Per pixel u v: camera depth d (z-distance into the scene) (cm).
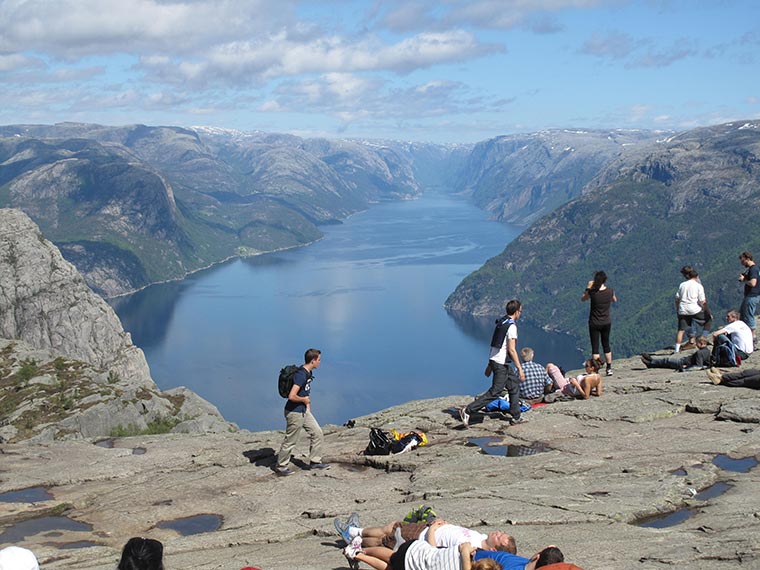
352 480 1961
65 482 1984
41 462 2148
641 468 1797
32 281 14275
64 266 14962
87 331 14488
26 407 6438
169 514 1764
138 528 1689
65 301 14475
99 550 1516
